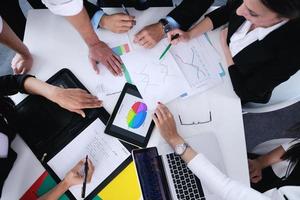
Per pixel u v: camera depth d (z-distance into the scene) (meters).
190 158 1.06
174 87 1.15
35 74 1.17
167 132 1.08
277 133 1.80
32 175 1.06
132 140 1.09
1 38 1.13
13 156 1.06
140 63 1.17
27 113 1.11
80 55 1.19
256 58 1.11
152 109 1.12
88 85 1.16
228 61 1.19
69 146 1.08
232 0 1.21
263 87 1.12
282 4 0.81
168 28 1.20
